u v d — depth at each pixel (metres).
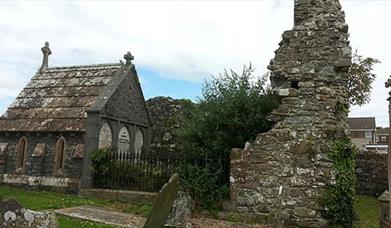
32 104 17.41
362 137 67.38
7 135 16.73
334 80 11.43
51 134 15.87
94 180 14.46
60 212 10.54
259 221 11.10
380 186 18.39
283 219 10.96
